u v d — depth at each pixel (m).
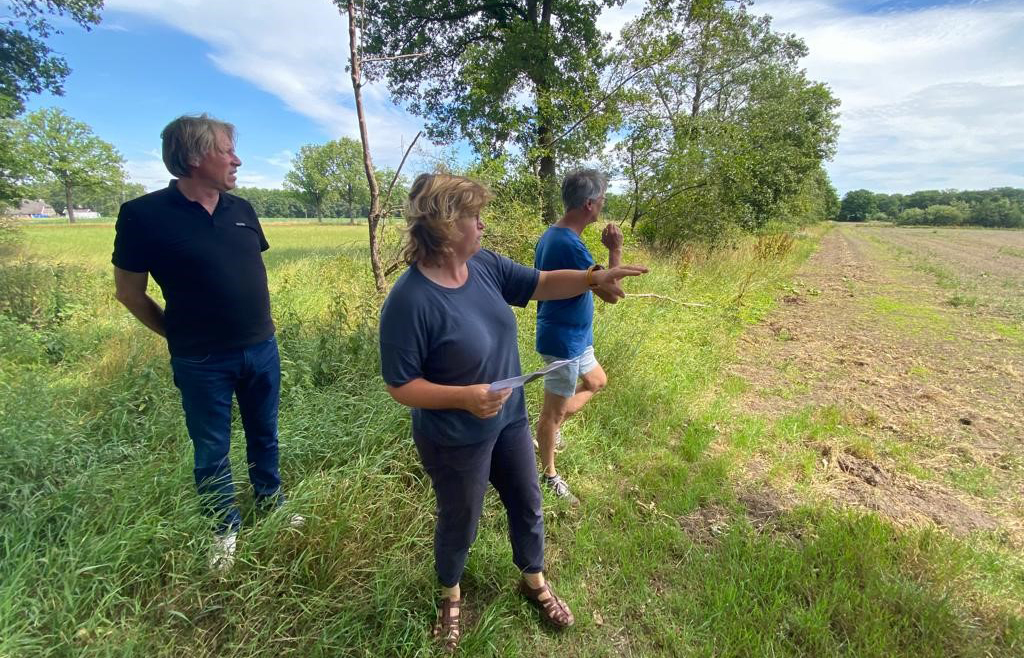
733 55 15.32
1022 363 5.65
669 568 2.33
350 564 2.10
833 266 15.41
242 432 2.90
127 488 2.29
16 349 4.48
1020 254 21.39
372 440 2.82
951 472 3.30
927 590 2.15
